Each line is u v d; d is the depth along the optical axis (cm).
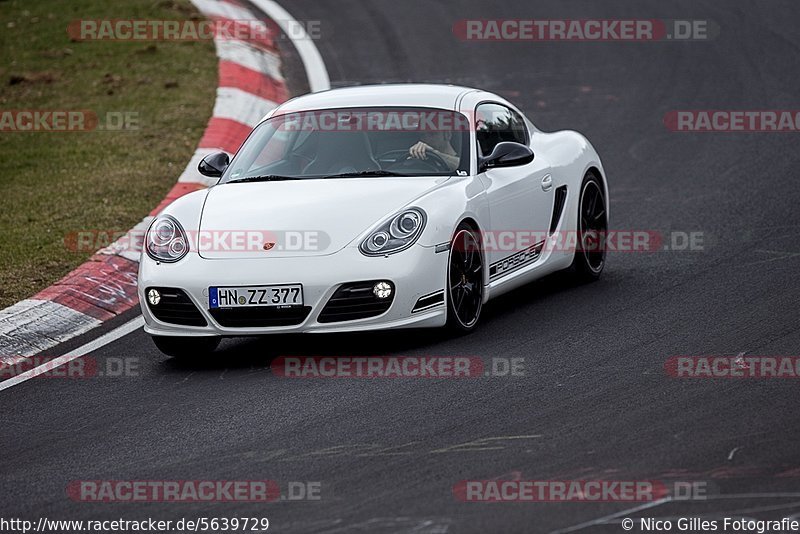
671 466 1719
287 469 1808
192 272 2423
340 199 2516
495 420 1977
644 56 5828
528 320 2697
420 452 1841
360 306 2383
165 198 3897
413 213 2459
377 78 5506
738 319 2558
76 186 4078
